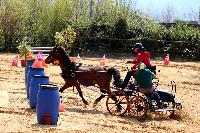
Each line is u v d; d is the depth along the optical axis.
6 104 16.72
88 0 43.22
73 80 17.52
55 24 40.75
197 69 32.59
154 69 16.86
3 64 29.59
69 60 17.61
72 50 38.62
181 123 15.84
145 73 16.25
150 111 16.17
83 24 40.34
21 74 25.41
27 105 16.78
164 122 15.77
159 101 16.31
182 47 38.66
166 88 24.27
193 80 27.75
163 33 39.44
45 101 13.69
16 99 17.89
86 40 39.44
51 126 13.58
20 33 40.41
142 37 39.41
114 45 39.59
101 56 38.16
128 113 16.44
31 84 16.14
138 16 41.94
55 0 41.41
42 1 41.66
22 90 20.17
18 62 29.70
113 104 18.08
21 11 40.91
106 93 17.34
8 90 19.97
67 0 41.56
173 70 31.22
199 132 14.59
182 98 21.39
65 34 31.14
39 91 13.85
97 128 13.82
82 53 38.75
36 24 40.91
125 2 42.03
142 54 16.67
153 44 39.09
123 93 16.41
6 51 39.06
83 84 17.52
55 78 24.53
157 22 43.53
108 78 17.31
